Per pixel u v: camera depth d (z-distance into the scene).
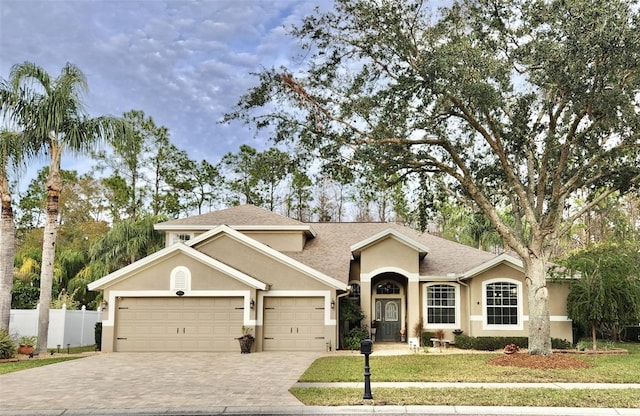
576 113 17.98
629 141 18.55
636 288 21.77
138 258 39.34
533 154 21.27
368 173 19.92
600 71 16.67
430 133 19.61
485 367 17.08
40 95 23.02
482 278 25.95
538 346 18.94
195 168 48.66
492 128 18.94
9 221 22.67
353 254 27.77
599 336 28.62
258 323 23.83
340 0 18.12
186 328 23.66
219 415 10.85
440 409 11.02
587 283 22.28
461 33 18.91
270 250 24.61
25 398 12.52
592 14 16.23
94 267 37.59
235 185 49.41
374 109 19.05
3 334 21.25
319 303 24.27
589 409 10.99
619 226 37.59
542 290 19.30
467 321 26.44
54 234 23.22
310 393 12.70
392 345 26.42
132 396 12.63
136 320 23.75
